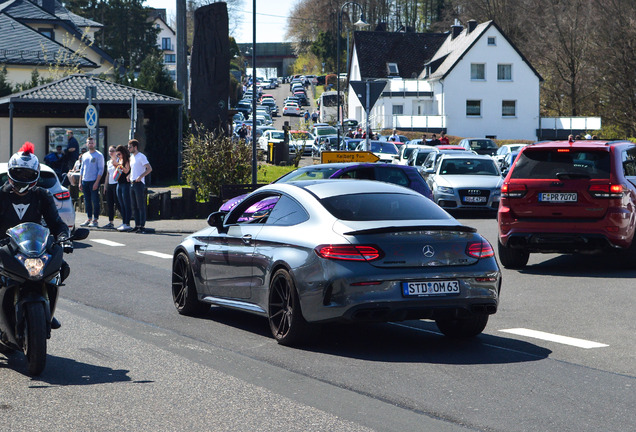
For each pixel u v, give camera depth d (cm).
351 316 973
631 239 1702
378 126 9894
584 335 1121
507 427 704
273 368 928
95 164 2803
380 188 1115
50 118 4531
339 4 17850
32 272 858
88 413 753
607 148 1703
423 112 10156
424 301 988
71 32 8381
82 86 4419
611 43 8400
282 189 1135
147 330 1162
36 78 5231
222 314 1302
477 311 1023
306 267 1009
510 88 9775
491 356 988
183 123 4609
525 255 1800
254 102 3550
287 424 714
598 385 848
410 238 998
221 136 3428
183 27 4491
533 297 1437
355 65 11244
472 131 9762
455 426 706
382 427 703
